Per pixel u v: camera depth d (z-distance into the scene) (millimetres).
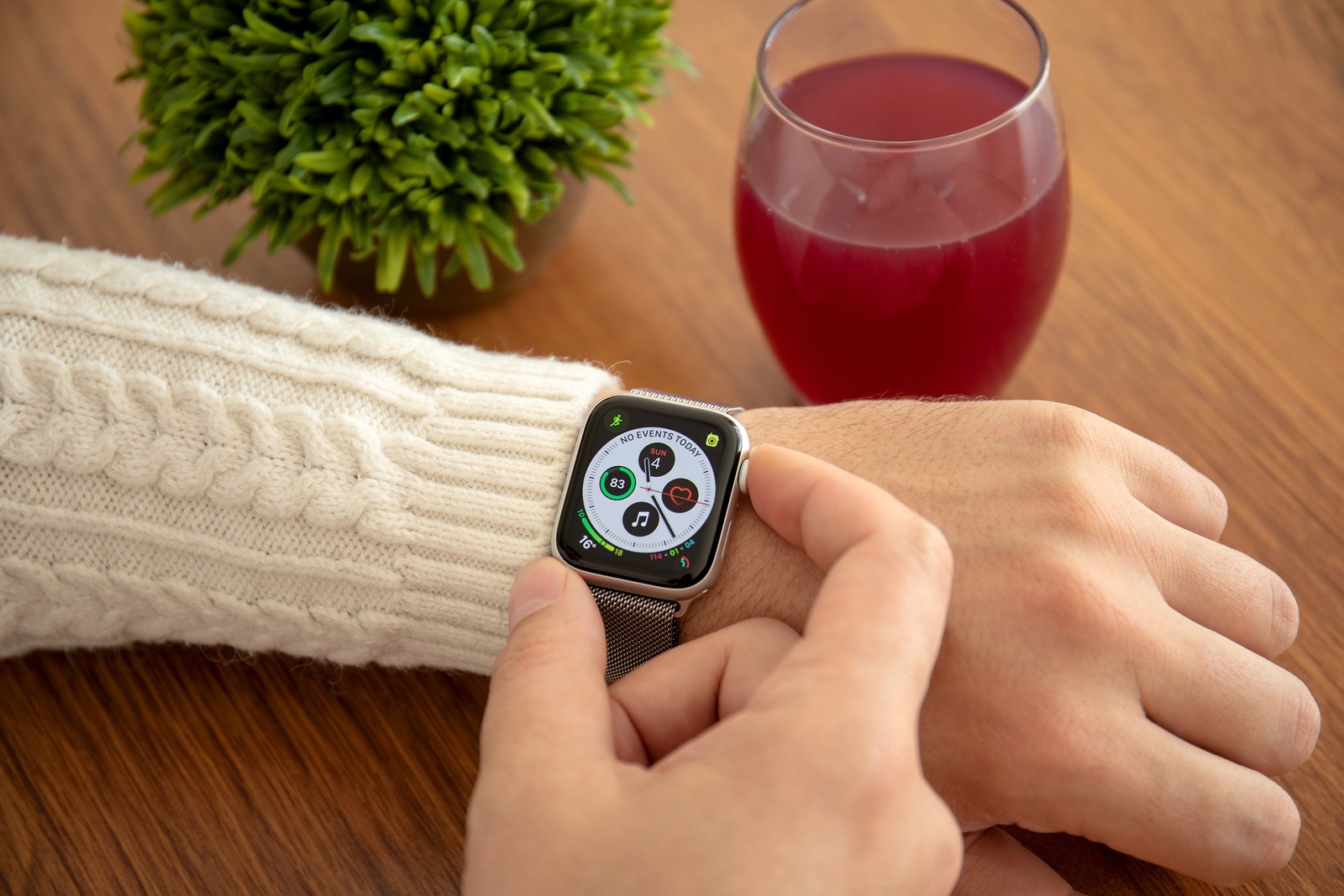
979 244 359
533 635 319
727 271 439
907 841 287
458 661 371
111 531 362
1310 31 463
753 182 376
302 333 377
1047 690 327
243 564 364
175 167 394
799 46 389
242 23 380
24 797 362
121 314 373
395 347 381
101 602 365
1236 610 343
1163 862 326
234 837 356
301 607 365
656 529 353
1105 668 328
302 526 364
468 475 366
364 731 370
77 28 490
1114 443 354
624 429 362
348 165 378
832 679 292
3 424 357
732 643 327
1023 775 327
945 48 394
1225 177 440
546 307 433
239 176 388
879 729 288
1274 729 330
